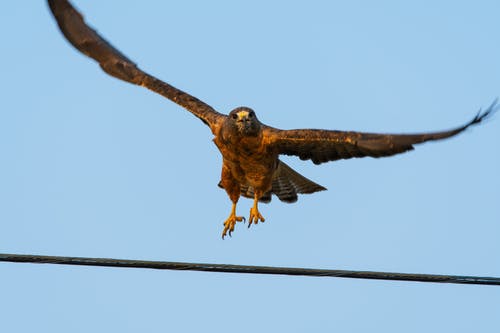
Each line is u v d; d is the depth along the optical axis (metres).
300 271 12.59
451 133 12.62
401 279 12.46
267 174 15.98
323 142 14.55
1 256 12.59
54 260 12.59
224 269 12.66
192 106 16.03
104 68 16.78
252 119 15.05
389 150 13.56
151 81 16.47
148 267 12.65
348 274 12.49
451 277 12.43
